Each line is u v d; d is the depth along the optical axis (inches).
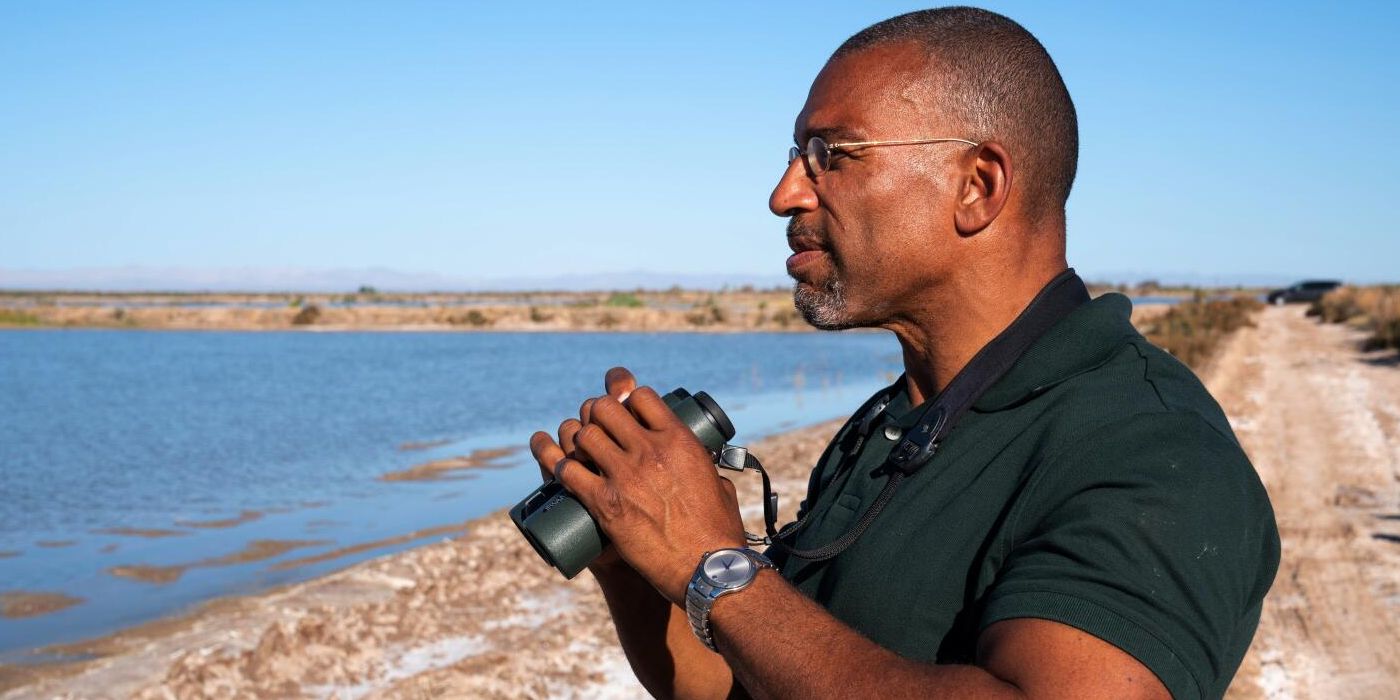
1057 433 52.2
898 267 60.2
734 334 2679.6
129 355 1972.2
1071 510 48.4
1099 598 44.3
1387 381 886.4
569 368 1572.3
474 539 399.2
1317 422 657.6
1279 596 307.6
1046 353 55.6
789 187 63.6
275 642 265.7
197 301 6815.9
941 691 44.0
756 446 639.8
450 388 1250.0
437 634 277.6
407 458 682.2
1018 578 46.8
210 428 861.2
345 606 310.5
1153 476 47.7
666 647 69.4
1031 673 43.5
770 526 66.4
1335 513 410.9
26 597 343.3
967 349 61.1
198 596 342.0
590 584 323.3
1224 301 2625.5
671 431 55.3
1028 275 60.6
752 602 49.5
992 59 59.6
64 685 254.4
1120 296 60.7
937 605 53.1
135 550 416.8
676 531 52.6
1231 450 50.5
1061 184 61.7
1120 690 42.8
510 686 233.6
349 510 502.3
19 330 3171.8
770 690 48.0
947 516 54.5
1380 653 260.4
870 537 57.0
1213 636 45.4
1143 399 52.2
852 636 47.5
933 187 59.4
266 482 591.5
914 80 59.6
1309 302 3063.5
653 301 5083.7
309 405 1052.5
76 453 719.7
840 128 60.8
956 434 56.9
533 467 638.5
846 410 924.0
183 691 238.7
